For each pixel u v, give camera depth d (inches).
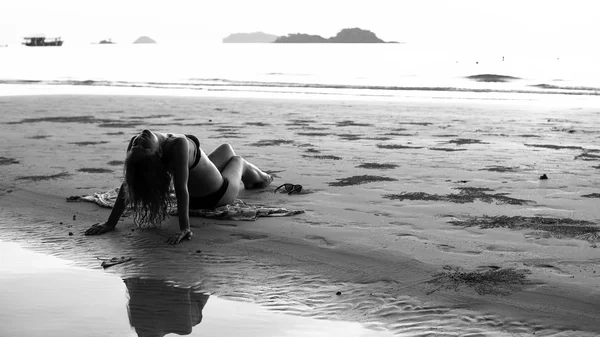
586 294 181.9
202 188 269.6
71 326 168.4
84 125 610.9
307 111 764.6
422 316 170.2
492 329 161.5
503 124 632.4
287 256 223.1
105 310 179.9
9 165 397.7
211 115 713.0
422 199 301.9
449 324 164.9
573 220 260.1
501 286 189.5
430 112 754.2
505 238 237.5
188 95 1095.0
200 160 263.9
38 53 5378.9
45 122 638.5
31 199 313.7
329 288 193.2
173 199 297.6
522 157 423.8
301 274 205.5
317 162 406.0
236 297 188.2
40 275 210.8
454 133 559.8
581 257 213.8
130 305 183.5
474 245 229.6
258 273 207.6
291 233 249.1
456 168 382.6
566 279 193.8
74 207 297.4
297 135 540.7
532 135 545.3
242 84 1461.6
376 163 401.4
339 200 303.0
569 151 451.8
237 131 565.9
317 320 169.9
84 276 209.2
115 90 1246.9
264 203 299.3
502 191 317.7
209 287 196.9
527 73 1931.6
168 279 204.5
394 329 162.6
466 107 815.7
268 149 460.4
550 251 220.8
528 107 813.2
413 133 558.3
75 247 240.8
